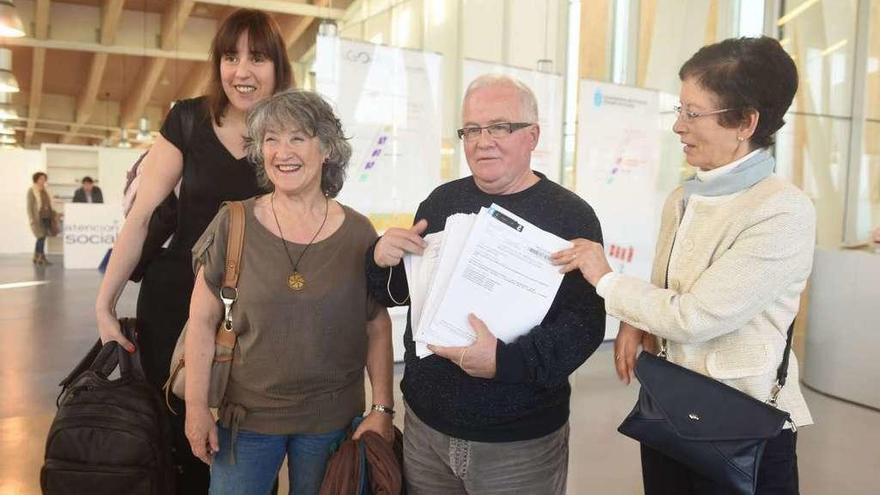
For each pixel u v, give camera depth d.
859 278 4.32
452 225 1.43
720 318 1.26
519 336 1.38
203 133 1.92
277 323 1.56
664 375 1.37
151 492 1.70
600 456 3.26
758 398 1.32
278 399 1.59
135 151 14.73
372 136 4.26
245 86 1.88
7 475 2.83
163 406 1.79
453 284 1.38
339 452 1.56
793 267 1.28
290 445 1.66
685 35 6.54
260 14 1.92
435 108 4.52
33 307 6.91
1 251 14.50
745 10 6.43
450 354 1.36
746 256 1.27
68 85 14.39
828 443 3.59
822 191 6.55
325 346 1.59
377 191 4.33
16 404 3.77
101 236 11.24
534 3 6.12
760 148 1.38
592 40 6.52
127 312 6.84
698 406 1.31
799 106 6.32
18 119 15.35
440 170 4.59
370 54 4.21
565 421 1.54
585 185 5.14
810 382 4.71
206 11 10.22
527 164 1.46
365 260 1.60
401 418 3.62
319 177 1.65
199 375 1.58
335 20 6.46
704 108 1.35
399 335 4.55
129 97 15.06
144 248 1.95
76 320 6.25
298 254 1.59
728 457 1.26
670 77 6.55
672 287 1.41
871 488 3.01
